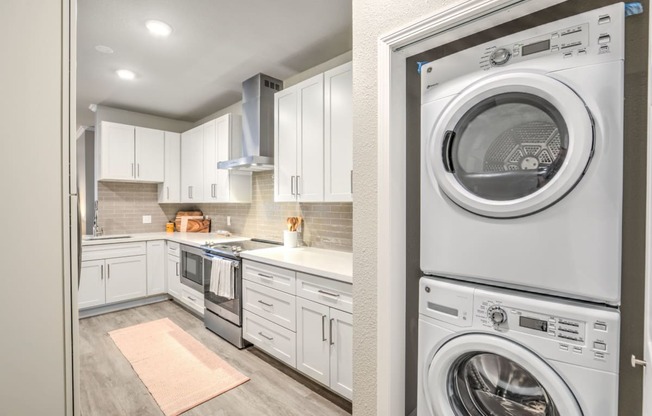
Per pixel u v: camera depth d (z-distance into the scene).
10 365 0.99
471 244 1.11
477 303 1.08
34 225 1.02
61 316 1.07
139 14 2.09
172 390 2.10
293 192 2.69
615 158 0.84
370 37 1.33
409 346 1.43
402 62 1.32
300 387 2.15
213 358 2.54
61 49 1.05
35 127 1.02
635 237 0.98
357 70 1.38
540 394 1.05
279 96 2.84
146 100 3.81
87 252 3.40
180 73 3.05
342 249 2.74
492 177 1.06
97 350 2.67
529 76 0.95
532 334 0.97
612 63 0.85
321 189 2.46
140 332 3.05
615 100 0.85
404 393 1.33
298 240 3.03
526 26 1.27
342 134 2.31
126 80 3.20
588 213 0.88
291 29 2.30
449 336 1.16
